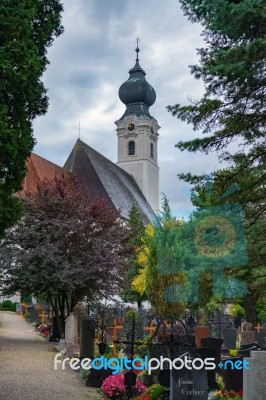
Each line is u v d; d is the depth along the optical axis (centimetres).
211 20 771
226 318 2286
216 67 758
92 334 1329
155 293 1320
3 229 1112
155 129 7581
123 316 2102
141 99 7488
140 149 7306
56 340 2073
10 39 1028
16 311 3956
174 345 951
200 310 2069
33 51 1045
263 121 849
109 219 2292
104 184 5388
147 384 1084
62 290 2055
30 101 1088
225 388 1009
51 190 2206
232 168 916
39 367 1349
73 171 5375
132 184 6962
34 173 4378
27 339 2119
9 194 1112
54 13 1254
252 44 731
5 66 975
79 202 2248
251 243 938
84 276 2069
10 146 990
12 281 2047
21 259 1992
